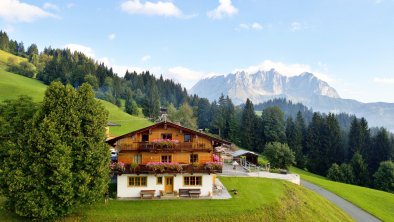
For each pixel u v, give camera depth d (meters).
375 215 53.84
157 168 43.59
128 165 43.50
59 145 34.06
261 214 39.94
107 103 151.38
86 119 36.94
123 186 43.72
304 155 131.25
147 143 44.72
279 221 39.81
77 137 35.78
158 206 40.22
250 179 54.28
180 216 37.59
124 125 124.62
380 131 120.12
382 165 94.75
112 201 41.81
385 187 91.12
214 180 49.22
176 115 155.00
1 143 40.31
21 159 34.16
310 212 45.25
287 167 86.31
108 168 39.00
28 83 163.38
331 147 121.88
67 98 36.59
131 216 37.06
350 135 124.31
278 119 139.50
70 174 33.91
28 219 35.81
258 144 136.75
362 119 126.12
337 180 101.44
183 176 44.97
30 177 33.53
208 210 39.28
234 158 79.06
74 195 34.53
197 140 46.56
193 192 43.31
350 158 121.12
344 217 49.94
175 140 45.75
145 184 44.44
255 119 141.38
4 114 42.06
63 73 184.50
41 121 35.59
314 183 74.62
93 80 183.75
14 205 34.34
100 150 36.91
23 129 40.12
